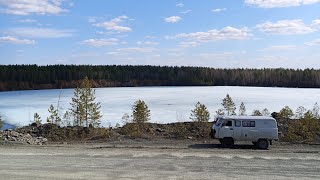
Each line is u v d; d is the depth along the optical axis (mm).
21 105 90812
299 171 18344
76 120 39844
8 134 30031
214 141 30625
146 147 26188
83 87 37312
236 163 20141
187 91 153875
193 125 36469
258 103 87125
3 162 19938
